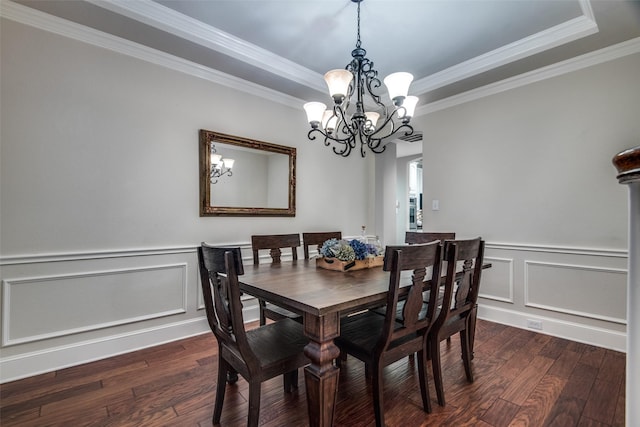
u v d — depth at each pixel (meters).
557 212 2.77
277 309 2.28
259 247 2.55
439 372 1.74
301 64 3.02
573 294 2.67
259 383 1.36
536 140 2.89
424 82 3.27
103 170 2.35
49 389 1.90
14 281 2.02
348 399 1.81
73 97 2.23
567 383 1.97
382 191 4.50
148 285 2.55
